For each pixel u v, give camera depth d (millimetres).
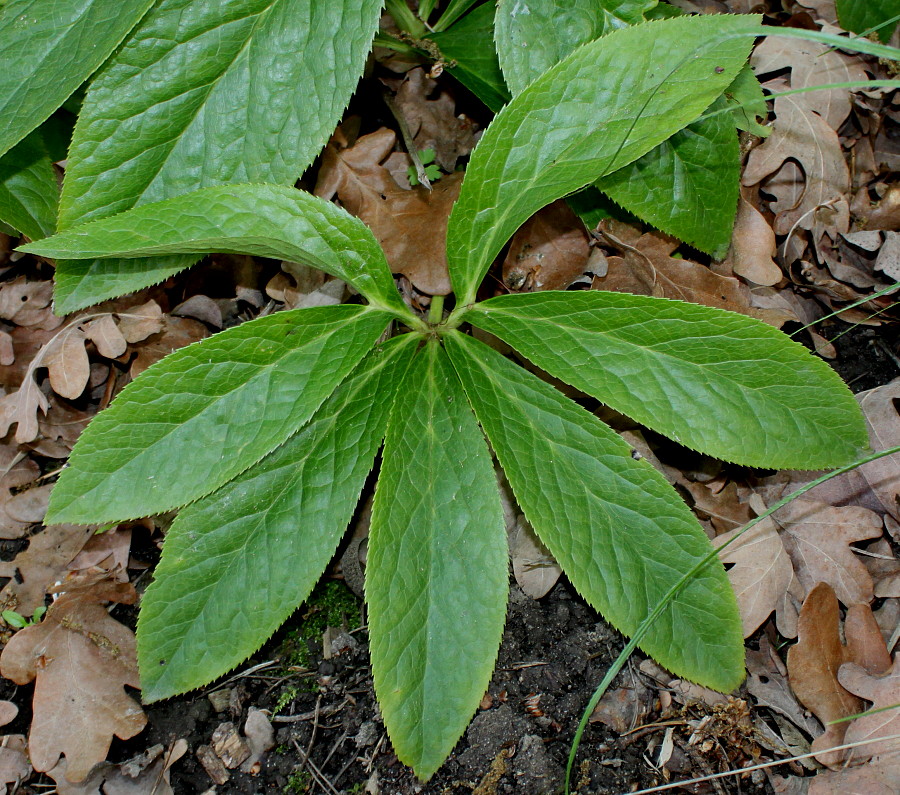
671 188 446
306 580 400
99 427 380
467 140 507
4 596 442
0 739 422
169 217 383
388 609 385
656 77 395
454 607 391
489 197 406
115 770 410
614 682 424
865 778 389
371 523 390
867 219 497
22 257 504
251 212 392
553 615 440
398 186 489
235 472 387
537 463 398
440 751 381
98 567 448
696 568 384
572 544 392
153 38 399
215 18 402
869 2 503
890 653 416
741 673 391
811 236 493
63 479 377
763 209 505
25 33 396
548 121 398
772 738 409
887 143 521
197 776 417
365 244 406
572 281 477
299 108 408
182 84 404
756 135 475
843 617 426
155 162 407
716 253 463
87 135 399
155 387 383
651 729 415
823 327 488
